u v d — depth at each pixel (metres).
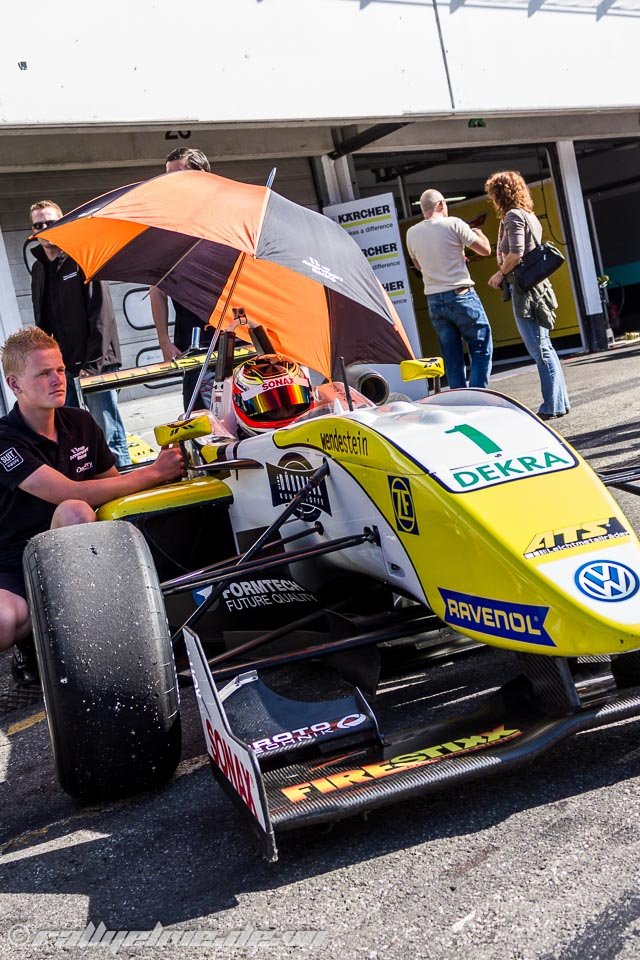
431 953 1.76
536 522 2.51
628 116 15.14
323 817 2.05
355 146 11.01
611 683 2.49
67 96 7.86
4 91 7.56
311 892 2.03
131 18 8.20
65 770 2.55
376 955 1.79
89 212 3.52
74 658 2.51
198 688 2.50
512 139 13.37
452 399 3.21
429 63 10.55
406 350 3.81
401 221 15.83
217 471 3.70
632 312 20.83
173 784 2.69
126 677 2.53
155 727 2.56
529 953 1.72
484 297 16.36
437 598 2.63
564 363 13.09
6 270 8.75
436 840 2.14
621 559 2.44
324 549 2.86
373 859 2.11
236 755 2.16
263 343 4.19
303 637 3.17
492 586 2.46
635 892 1.83
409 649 3.05
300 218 3.50
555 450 2.76
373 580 3.39
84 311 6.62
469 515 2.53
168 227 3.32
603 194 20.69
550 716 2.34
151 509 3.50
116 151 9.35
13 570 3.57
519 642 2.39
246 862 2.20
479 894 1.92
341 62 9.74
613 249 20.88
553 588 2.35
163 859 2.28
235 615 3.47
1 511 3.62
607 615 2.29
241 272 4.30
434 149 12.32
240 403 3.68
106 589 2.60
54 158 8.96
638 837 2.01
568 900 1.84
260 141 10.56
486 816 2.21
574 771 2.33
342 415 3.11
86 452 3.85
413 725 2.74
